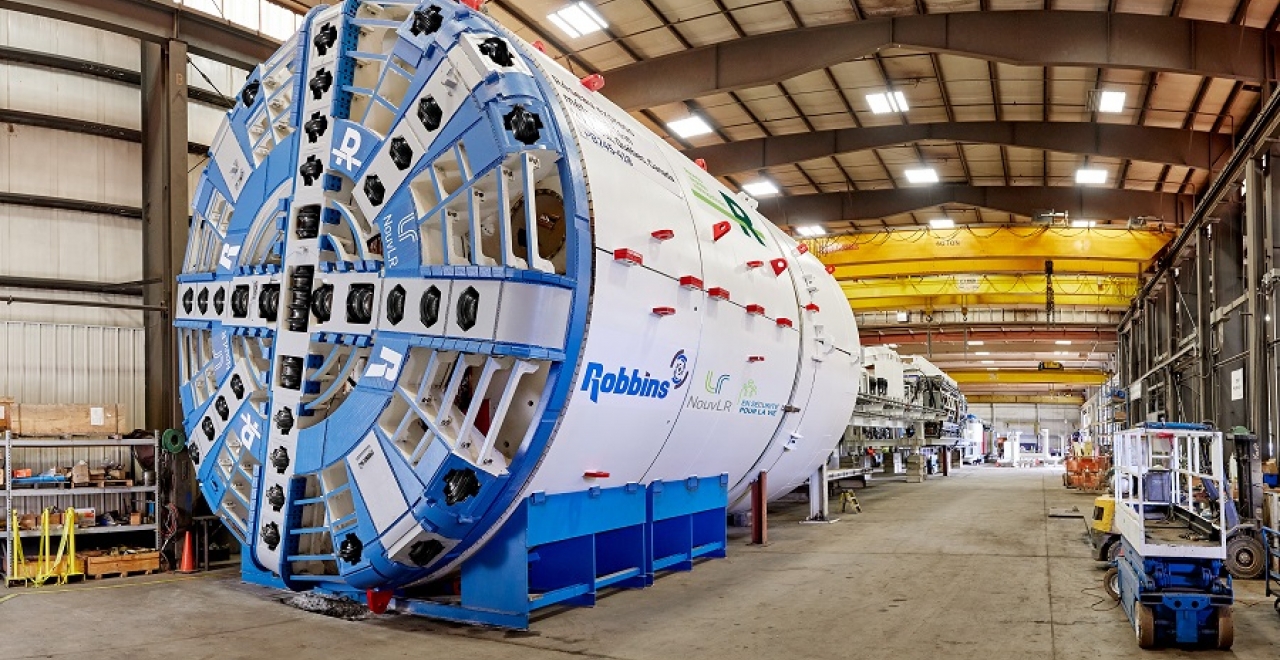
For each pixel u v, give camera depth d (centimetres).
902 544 1373
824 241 3475
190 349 859
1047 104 2242
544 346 657
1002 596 947
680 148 2641
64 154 1290
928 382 3353
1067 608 886
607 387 747
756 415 1112
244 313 775
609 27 1862
